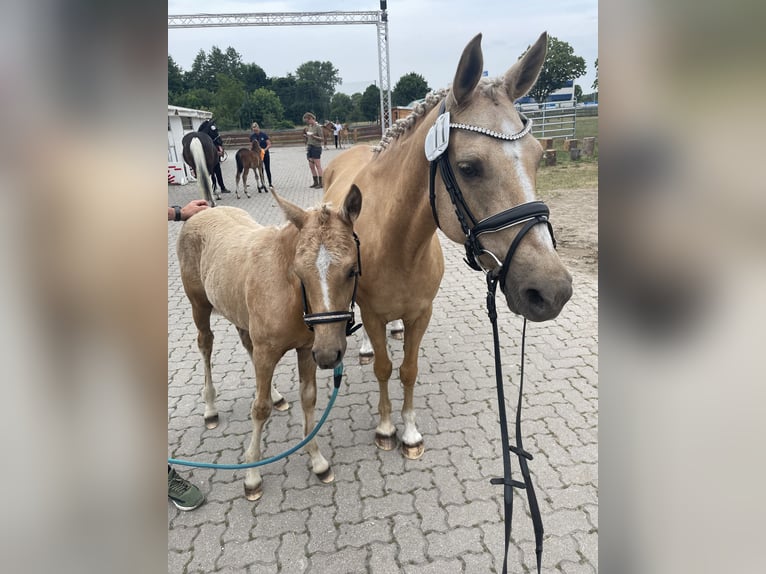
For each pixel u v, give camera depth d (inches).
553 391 135.0
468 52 66.6
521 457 63.2
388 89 570.3
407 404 114.0
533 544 88.4
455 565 85.6
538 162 70.3
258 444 102.5
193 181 577.9
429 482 105.2
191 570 87.4
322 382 147.6
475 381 142.9
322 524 95.8
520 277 65.6
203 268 116.8
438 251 107.7
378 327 106.5
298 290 87.0
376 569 85.7
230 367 159.3
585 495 98.8
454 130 70.6
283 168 749.9
